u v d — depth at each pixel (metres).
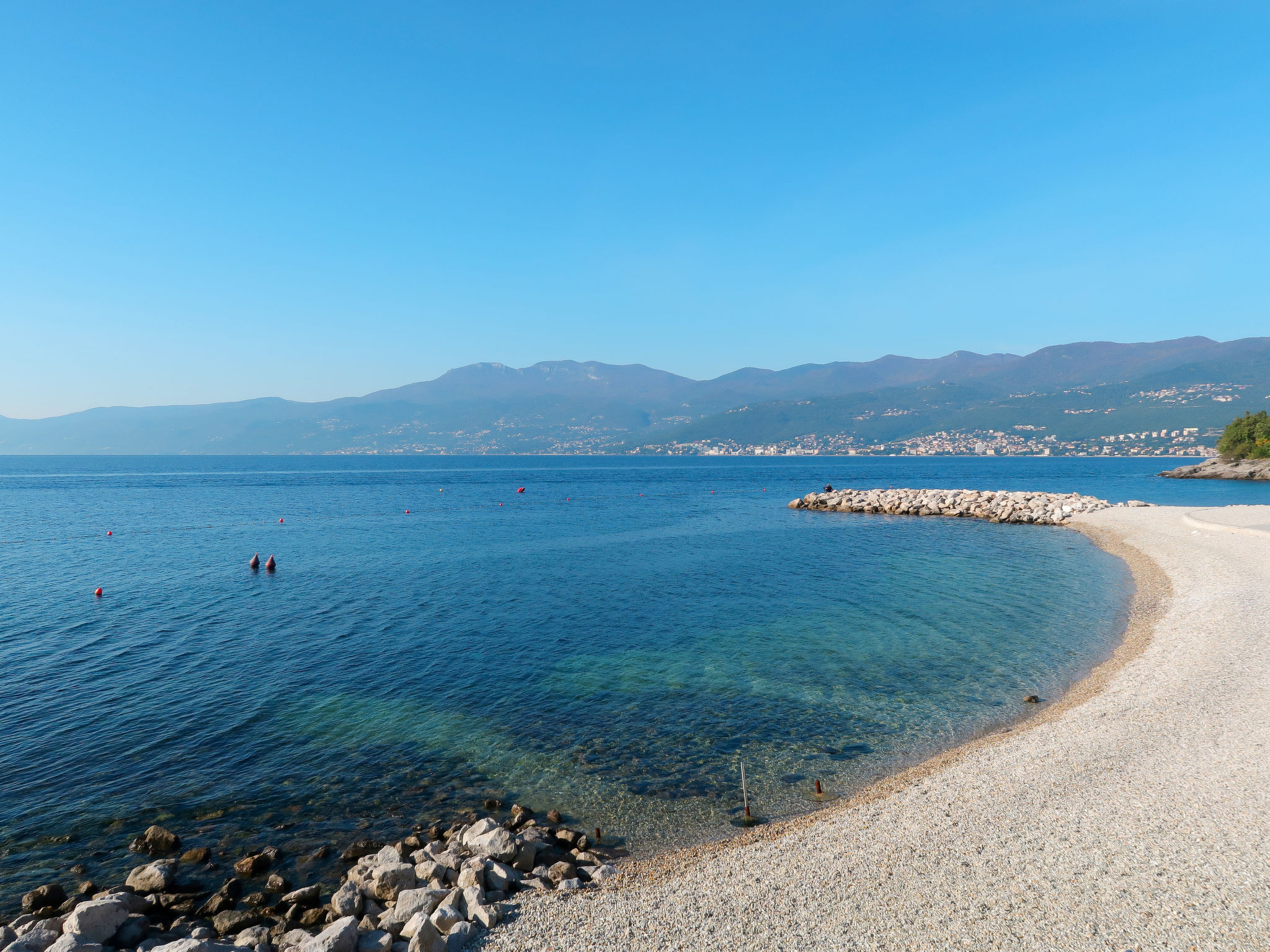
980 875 10.27
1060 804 12.30
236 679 21.88
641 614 29.94
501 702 19.95
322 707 19.61
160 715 19.08
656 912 9.98
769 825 13.24
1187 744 14.43
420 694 20.67
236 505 89.06
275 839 13.14
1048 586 34.84
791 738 17.31
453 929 9.57
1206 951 8.24
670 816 13.75
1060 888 9.76
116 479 159.00
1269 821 11.09
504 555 46.38
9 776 15.52
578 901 10.48
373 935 9.81
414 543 52.78
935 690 20.38
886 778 15.02
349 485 137.12
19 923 10.45
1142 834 11.04
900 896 9.89
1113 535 51.34
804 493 113.06
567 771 15.78
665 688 20.95
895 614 29.52
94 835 13.27
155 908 11.03
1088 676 21.00
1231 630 23.05
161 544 52.44
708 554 46.59
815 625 27.80
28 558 45.84
